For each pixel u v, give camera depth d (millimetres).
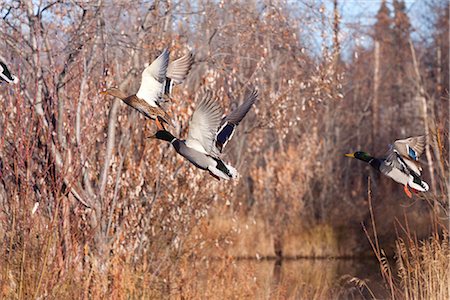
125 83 16594
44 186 14531
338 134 37875
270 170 31734
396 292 15297
